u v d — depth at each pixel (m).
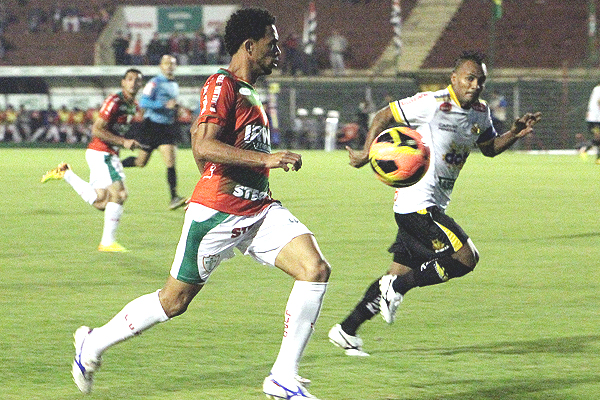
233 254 7.62
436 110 9.54
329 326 10.45
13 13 77.56
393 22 68.19
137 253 16.02
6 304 11.54
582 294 12.34
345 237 18.28
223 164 7.10
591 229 19.59
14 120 65.12
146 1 76.00
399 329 10.23
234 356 8.98
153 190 29.66
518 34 72.31
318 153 56.72
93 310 11.17
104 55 73.31
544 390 7.79
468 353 9.10
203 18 71.75
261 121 7.46
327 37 74.81
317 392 7.76
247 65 7.48
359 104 64.50
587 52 70.31
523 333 9.99
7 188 29.88
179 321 10.58
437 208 9.63
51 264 14.77
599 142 45.41
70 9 76.12
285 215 7.54
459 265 9.28
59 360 8.83
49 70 62.72
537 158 52.75
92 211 23.12
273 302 11.75
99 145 16.41
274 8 76.75
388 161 8.86
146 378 8.19
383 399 7.54
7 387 7.90
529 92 62.25
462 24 73.75
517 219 21.55
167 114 22.70
